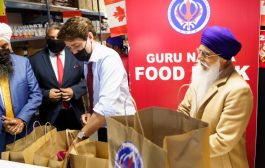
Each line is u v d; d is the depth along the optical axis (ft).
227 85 4.70
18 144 3.92
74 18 5.55
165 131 2.98
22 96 7.18
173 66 6.97
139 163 2.54
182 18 6.67
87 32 5.47
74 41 5.47
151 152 2.38
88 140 4.05
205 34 4.89
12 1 9.77
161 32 6.88
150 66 7.11
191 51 6.77
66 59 8.90
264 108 7.02
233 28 6.37
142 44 7.06
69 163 3.51
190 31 6.68
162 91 7.14
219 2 6.36
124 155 2.75
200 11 6.51
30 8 11.11
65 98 8.54
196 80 5.24
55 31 8.57
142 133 2.73
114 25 7.59
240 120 4.49
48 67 8.68
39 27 11.73
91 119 5.11
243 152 5.01
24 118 7.00
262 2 6.31
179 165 2.48
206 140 2.56
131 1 6.93
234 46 4.76
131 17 6.99
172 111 2.91
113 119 2.89
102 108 5.10
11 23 12.04
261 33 6.63
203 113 4.96
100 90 5.53
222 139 4.49
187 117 2.79
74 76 8.85
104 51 5.54
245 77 6.48
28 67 7.54
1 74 6.88
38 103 7.52
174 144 2.42
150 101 7.25
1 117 6.88
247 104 4.51
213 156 4.61
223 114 4.59
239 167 4.95
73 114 8.82
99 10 18.94
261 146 7.25
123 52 11.36
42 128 4.21
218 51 4.75
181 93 7.00
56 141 4.04
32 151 3.78
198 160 2.53
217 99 4.75
